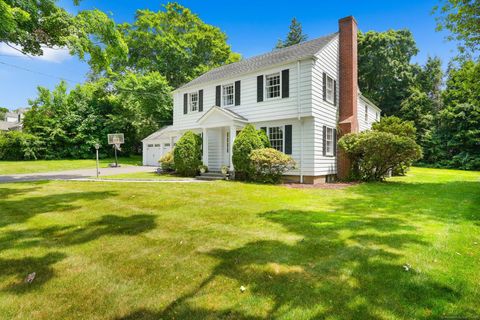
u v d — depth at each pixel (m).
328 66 13.49
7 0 8.39
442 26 10.62
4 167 20.39
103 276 3.12
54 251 3.86
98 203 7.11
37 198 7.76
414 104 28.78
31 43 10.14
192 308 2.48
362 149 12.70
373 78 30.47
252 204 7.14
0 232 4.72
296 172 12.57
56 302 2.61
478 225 5.16
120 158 29.91
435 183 12.48
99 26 10.32
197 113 16.48
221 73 16.80
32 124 27.47
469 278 2.99
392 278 2.99
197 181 12.23
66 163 23.97
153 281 3.00
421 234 4.55
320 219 5.60
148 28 30.39
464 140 25.77
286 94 12.62
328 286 2.83
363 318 2.30
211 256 3.65
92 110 29.38
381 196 8.69
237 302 2.57
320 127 12.60
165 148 23.88
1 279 3.04
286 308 2.46
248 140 12.12
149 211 6.27
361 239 4.30
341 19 14.73
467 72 10.98
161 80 27.39
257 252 3.77
